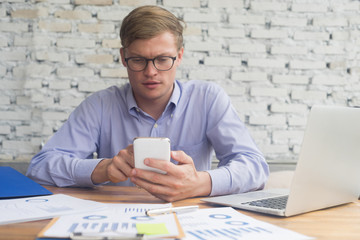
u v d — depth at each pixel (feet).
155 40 3.92
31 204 2.81
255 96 8.24
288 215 2.64
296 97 8.29
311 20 8.31
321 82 8.32
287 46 8.28
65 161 3.91
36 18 7.97
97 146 5.04
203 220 2.50
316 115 2.56
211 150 5.16
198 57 8.18
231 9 8.21
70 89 8.05
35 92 7.99
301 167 2.58
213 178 3.44
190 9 8.16
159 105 4.84
